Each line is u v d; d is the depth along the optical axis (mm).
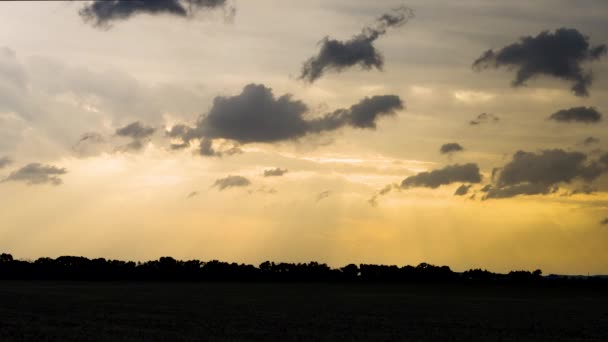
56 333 43969
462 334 47875
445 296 125188
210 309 72062
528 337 46969
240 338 42750
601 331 51906
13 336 42031
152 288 147250
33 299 87938
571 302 103812
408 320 59812
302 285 193625
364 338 43875
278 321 56156
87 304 77938
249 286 174500
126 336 42875
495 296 129000
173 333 45062
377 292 144000
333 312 69688
